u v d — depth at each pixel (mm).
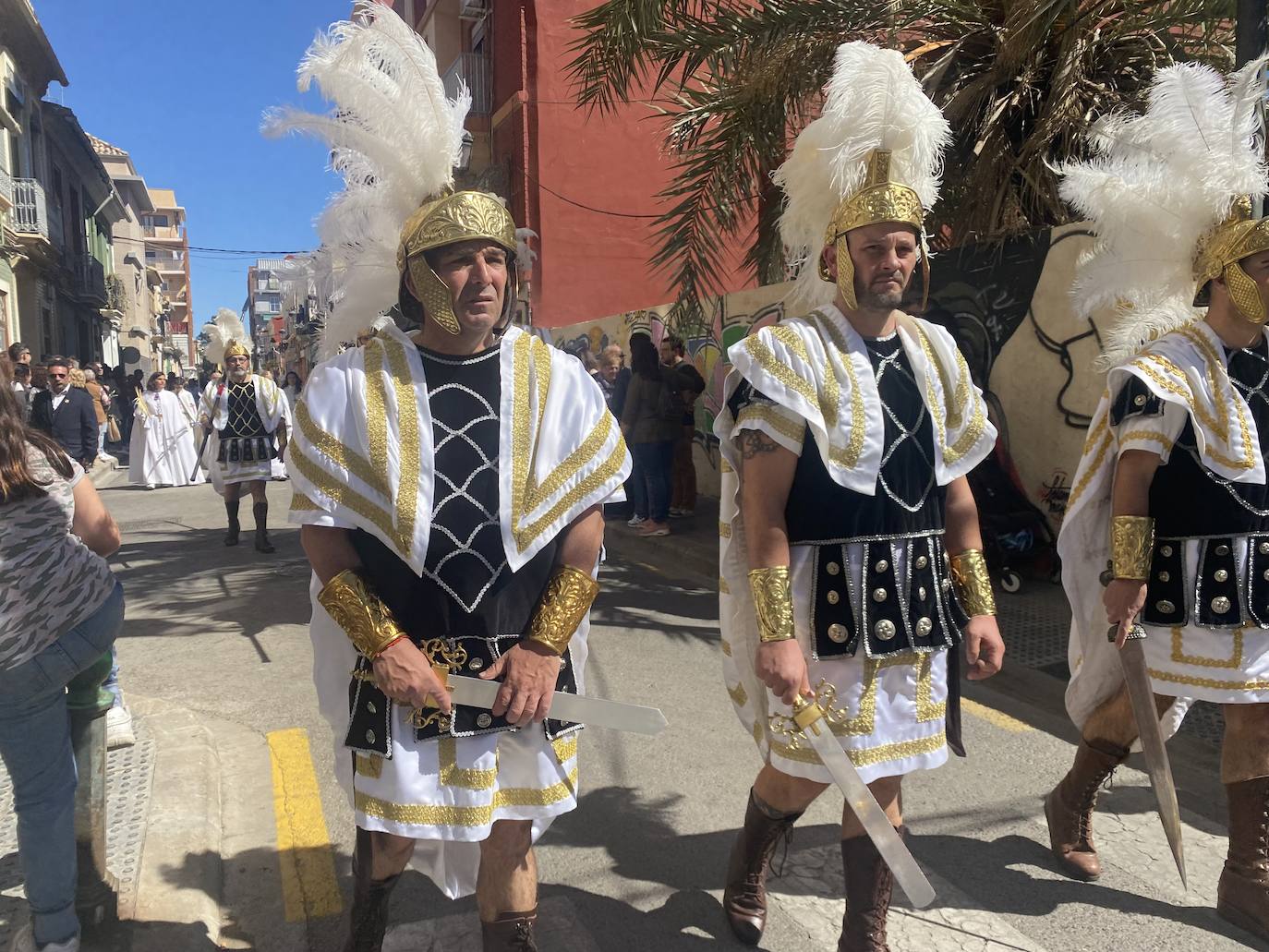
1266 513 2326
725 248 7824
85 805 2227
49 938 2131
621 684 4613
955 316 6977
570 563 1849
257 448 8008
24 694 1966
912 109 1969
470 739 1767
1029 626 5379
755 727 2266
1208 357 2359
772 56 6652
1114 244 2641
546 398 1862
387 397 1758
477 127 15469
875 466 1932
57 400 11352
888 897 2078
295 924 2527
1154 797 3295
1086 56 6188
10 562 1903
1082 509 2625
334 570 1752
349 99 1871
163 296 69750
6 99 20406
